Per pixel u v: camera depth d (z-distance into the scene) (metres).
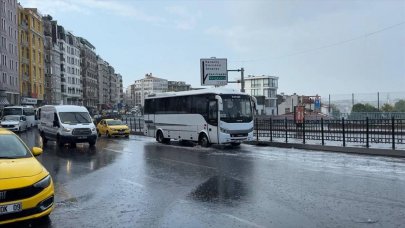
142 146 22.78
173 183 10.42
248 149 20.25
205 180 10.80
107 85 177.25
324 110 40.84
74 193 9.31
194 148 21.00
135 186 10.06
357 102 34.97
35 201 6.34
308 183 10.09
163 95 25.41
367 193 8.77
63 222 6.86
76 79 122.12
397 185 9.69
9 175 6.34
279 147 21.50
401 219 6.70
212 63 36.56
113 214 7.34
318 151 18.95
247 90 77.12
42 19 91.25
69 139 21.92
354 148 18.02
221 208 7.65
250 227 6.37
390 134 18.50
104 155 17.77
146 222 6.77
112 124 34.12
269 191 9.16
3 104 64.25
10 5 70.50
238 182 10.41
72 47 118.25
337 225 6.39
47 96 94.62
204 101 21.64
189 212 7.39
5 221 6.06
